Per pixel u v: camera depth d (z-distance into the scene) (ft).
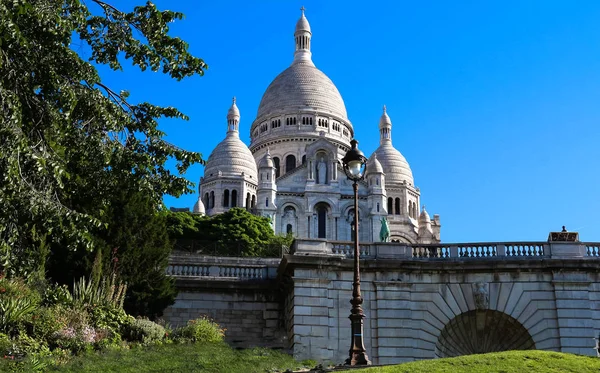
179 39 80.07
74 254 106.63
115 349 91.91
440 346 110.32
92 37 79.15
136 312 110.01
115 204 112.06
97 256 103.60
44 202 68.59
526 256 114.21
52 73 71.26
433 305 111.14
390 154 406.00
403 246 115.34
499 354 77.36
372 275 112.16
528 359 74.95
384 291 111.24
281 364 96.12
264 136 409.49
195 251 186.70
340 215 347.77
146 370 85.71
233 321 118.93
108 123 75.36
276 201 349.41
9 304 87.92
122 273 109.81
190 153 84.84
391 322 109.81
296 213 349.20
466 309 110.63
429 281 112.16
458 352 111.04
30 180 70.28
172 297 114.62
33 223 74.74
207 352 96.02
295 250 114.01
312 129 404.77
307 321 107.86
